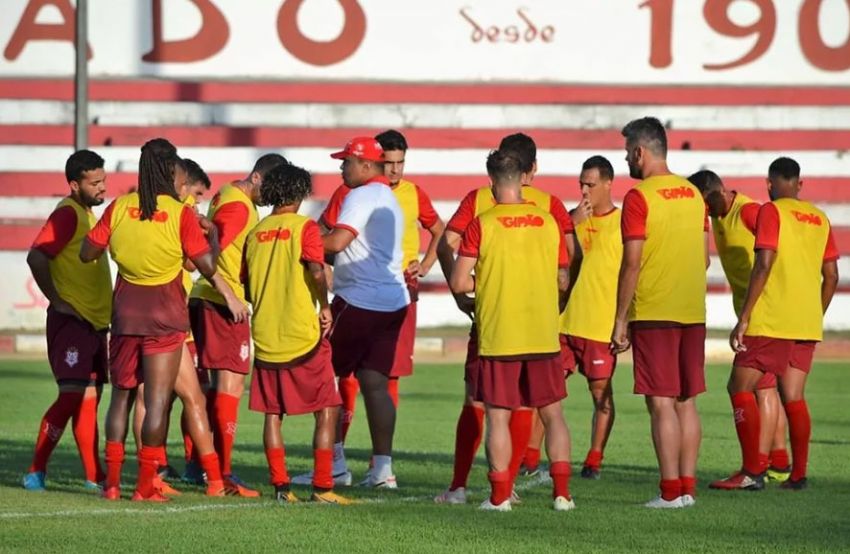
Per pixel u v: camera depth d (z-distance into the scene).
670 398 27.95
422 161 95.56
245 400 54.16
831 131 100.88
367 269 31.28
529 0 104.12
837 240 92.75
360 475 33.84
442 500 28.72
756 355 30.97
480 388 27.11
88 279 29.66
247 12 102.88
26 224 87.00
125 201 27.89
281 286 28.03
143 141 97.94
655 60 104.00
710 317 85.81
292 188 28.56
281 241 28.08
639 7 103.94
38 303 85.50
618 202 96.31
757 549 23.17
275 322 28.06
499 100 101.31
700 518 26.44
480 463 36.72
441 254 30.36
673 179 28.14
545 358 26.97
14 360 71.88
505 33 103.81
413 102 100.94
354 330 31.27
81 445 30.36
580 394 56.72
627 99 102.06
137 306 27.80
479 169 95.56
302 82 102.00
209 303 30.83
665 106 101.75
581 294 33.44
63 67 101.00
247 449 39.25
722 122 101.44
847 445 40.62
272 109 100.00
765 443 31.66
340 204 33.66
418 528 24.95
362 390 31.72
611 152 98.25
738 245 32.69
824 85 104.00
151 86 100.31
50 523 25.17
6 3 100.62
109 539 23.55
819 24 104.38
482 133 99.56
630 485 31.98
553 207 29.62
